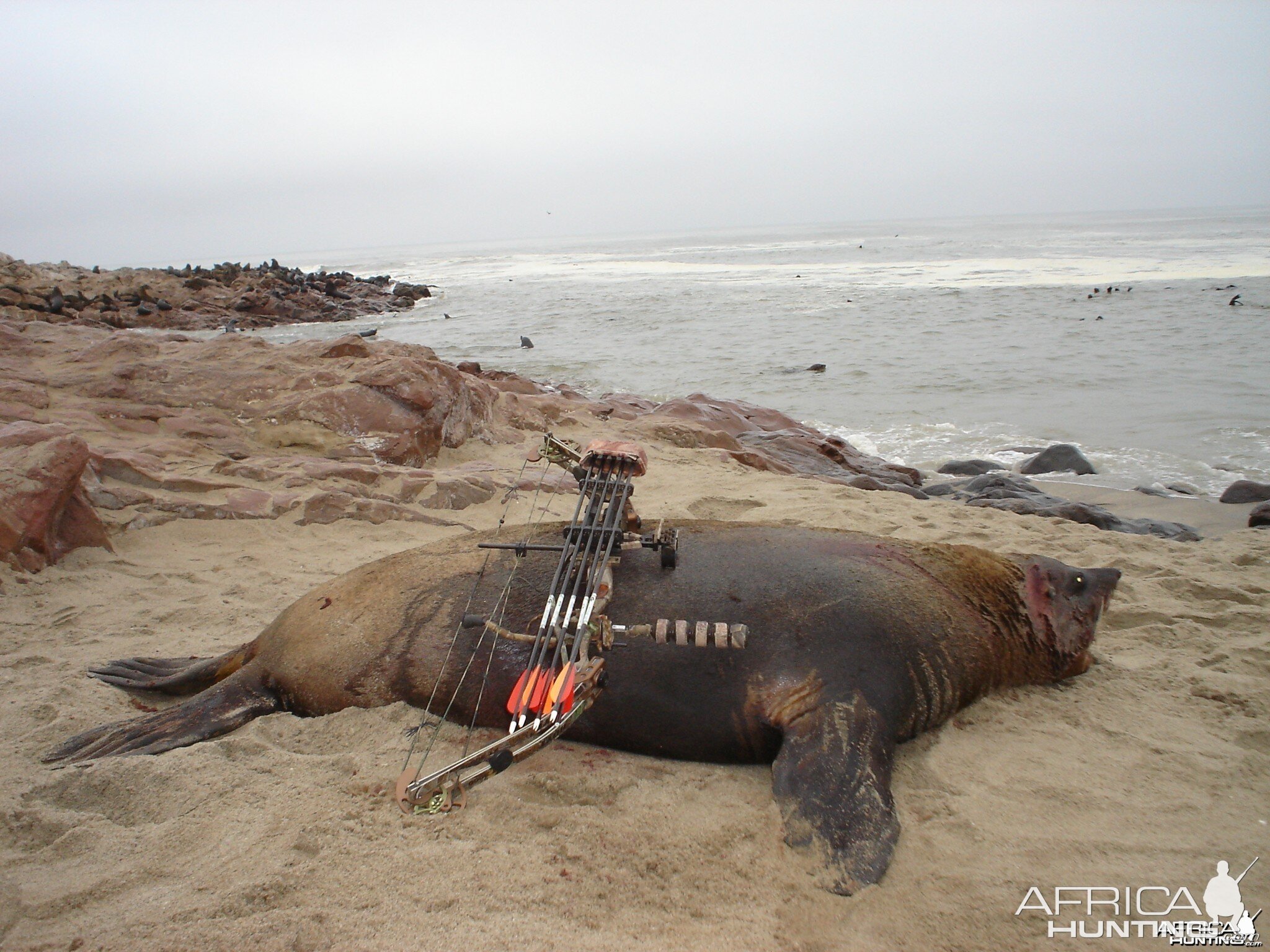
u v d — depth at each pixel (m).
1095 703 4.40
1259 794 3.56
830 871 3.01
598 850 3.16
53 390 8.95
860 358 23.75
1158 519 10.58
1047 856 3.14
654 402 17.83
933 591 4.26
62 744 3.97
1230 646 5.14
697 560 4.23
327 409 9.02
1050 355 22.56
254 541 7.05
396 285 57.28
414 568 4.51
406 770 3.47
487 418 11.03
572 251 153.62
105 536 6.55
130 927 2.65
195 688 4.69
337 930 2.68
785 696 3.73
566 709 3.32
